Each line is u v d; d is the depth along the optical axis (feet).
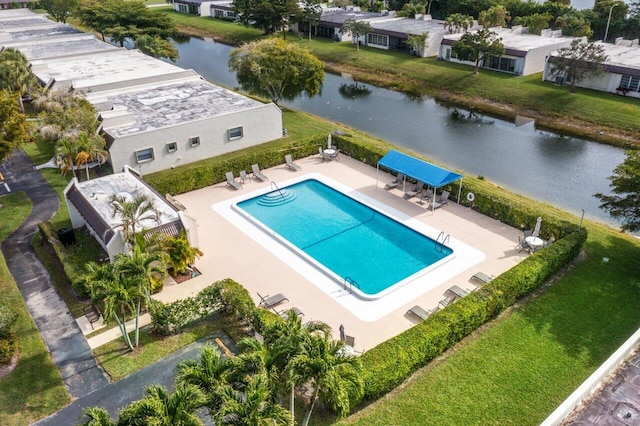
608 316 75.72
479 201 106.52
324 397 55.01
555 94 187.62
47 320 76.23
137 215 86.02
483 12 280.51
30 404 61.67
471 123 177.27
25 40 220.23
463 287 83.20
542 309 77.36
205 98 146.10
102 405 61.57
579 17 271.69
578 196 123.65
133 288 63.62
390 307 78.69
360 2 375.04
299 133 150.61
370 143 135.74
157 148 122.11
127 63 183.42
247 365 47.39
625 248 93.45
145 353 69.72
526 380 64.28
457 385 63.67
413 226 101.55
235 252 93.50
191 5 388.98
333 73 248.52
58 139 112.98
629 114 166.71
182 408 43.24
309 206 111.96
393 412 59.88
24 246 95.09
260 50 164.14
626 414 59.98
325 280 85.51
